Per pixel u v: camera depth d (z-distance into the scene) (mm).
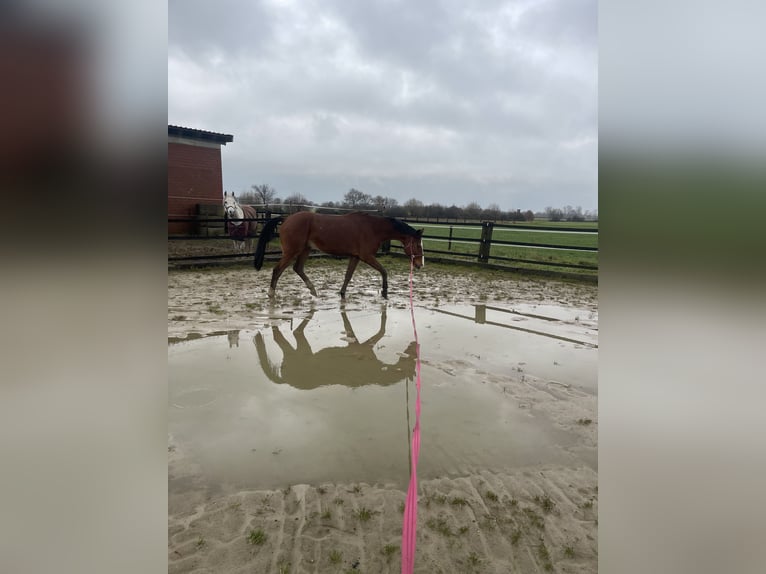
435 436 2328
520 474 2021
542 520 1724
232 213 9500
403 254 10062
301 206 14242
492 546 1583
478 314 5016
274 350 3625
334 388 2914
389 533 1634
